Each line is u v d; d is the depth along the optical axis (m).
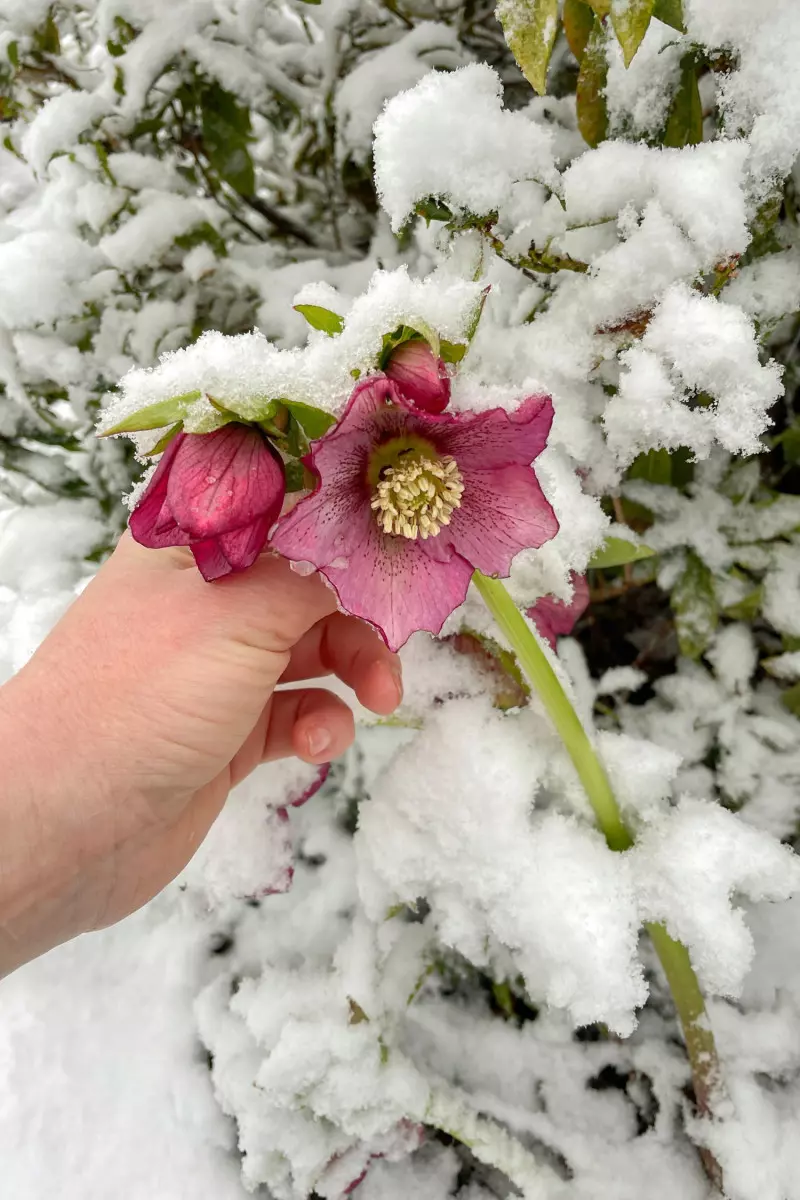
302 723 0.30
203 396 0.16
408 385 0.16
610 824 0.28
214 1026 0.36
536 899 0.26
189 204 0.35
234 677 0.22
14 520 0.39
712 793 0.36
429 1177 0.34
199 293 0.37
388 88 0.34
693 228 0.23
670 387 0.24
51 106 0.33
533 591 0.27
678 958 0.29
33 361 0.35
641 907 0.27
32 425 0.37
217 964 0.38
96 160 0.35
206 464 0.17
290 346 0.36
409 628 0.18
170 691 0.21
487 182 0.23
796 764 0.35
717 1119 0.30
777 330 0.32
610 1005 0.25
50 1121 0.35
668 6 0.23
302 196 0.41
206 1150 0.34
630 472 0.34
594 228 0.26
